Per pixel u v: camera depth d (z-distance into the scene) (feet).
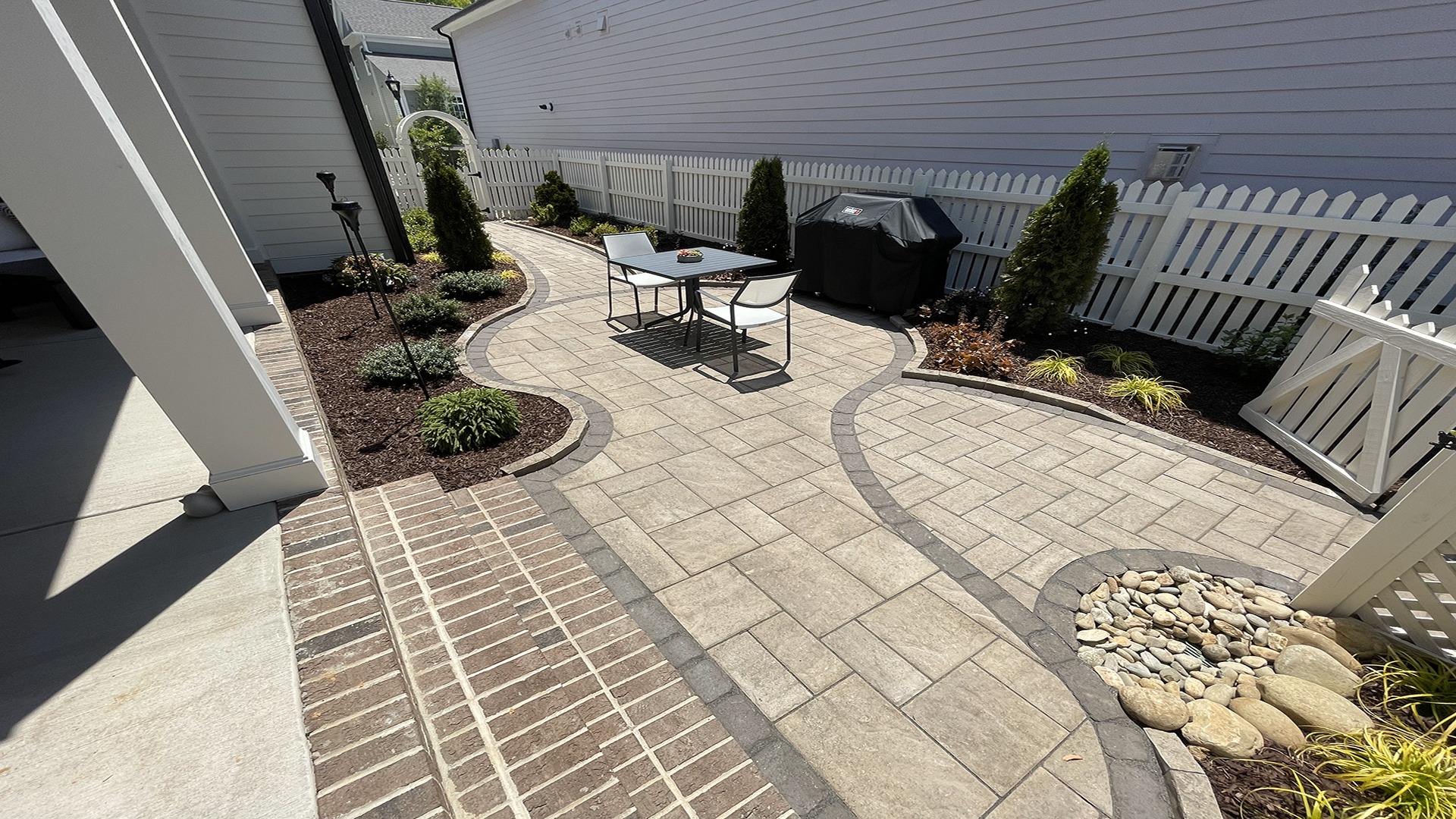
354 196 23.06
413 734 4.27
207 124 19.49
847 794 5.51
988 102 20.26
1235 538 9.29
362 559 6.00
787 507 9.91
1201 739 5.90
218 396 6.00
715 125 32.09
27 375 10.24
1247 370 14.17
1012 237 19.34
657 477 10.70
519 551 8.64
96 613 5.17
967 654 7.11
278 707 4.40
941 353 16.12
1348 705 6.12
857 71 23.99
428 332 17.25
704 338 18.24
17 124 4.18
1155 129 16.84
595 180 39.45
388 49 73.82
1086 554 8.90
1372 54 13.19
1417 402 9.25
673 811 5.20
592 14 36.76
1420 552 6.38
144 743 4.09
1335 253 13.12
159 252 5.07
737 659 6.95
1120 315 17.67
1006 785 5.63
